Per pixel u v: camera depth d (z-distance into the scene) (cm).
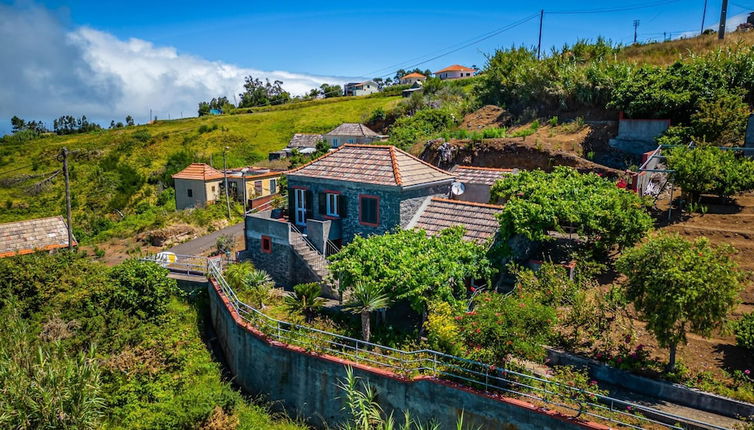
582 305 1528
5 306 2131
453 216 2167
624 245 1820
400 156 2408
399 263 1684
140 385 1792
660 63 3788
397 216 2173
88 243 4044
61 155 3153
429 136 3988
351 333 1786
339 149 2612
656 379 1327
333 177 2370
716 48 3506
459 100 5644
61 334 1980
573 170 2194
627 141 2983
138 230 4209
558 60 4028
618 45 4425
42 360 1600
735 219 1944
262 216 2738
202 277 2669
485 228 2019
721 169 2017
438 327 1552
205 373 1989
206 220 4212
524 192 2038
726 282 1241
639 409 1256
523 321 1357
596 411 1247
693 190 2044
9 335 1792
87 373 1644
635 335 1437
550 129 3438
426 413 1471
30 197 6556
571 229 2038
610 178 2586
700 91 2842
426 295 1666
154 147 8362
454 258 1717
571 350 1490
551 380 1327
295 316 1925
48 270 2345
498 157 3128
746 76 2905
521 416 1305
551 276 1623
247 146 8200
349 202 2348
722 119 2519
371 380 1564
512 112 4169
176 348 2045
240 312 2003
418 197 2264
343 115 9119
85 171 7344
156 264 2462
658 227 2019
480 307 1471
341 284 1750
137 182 6675
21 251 3144
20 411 1455
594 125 3247
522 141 3111
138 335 2058
